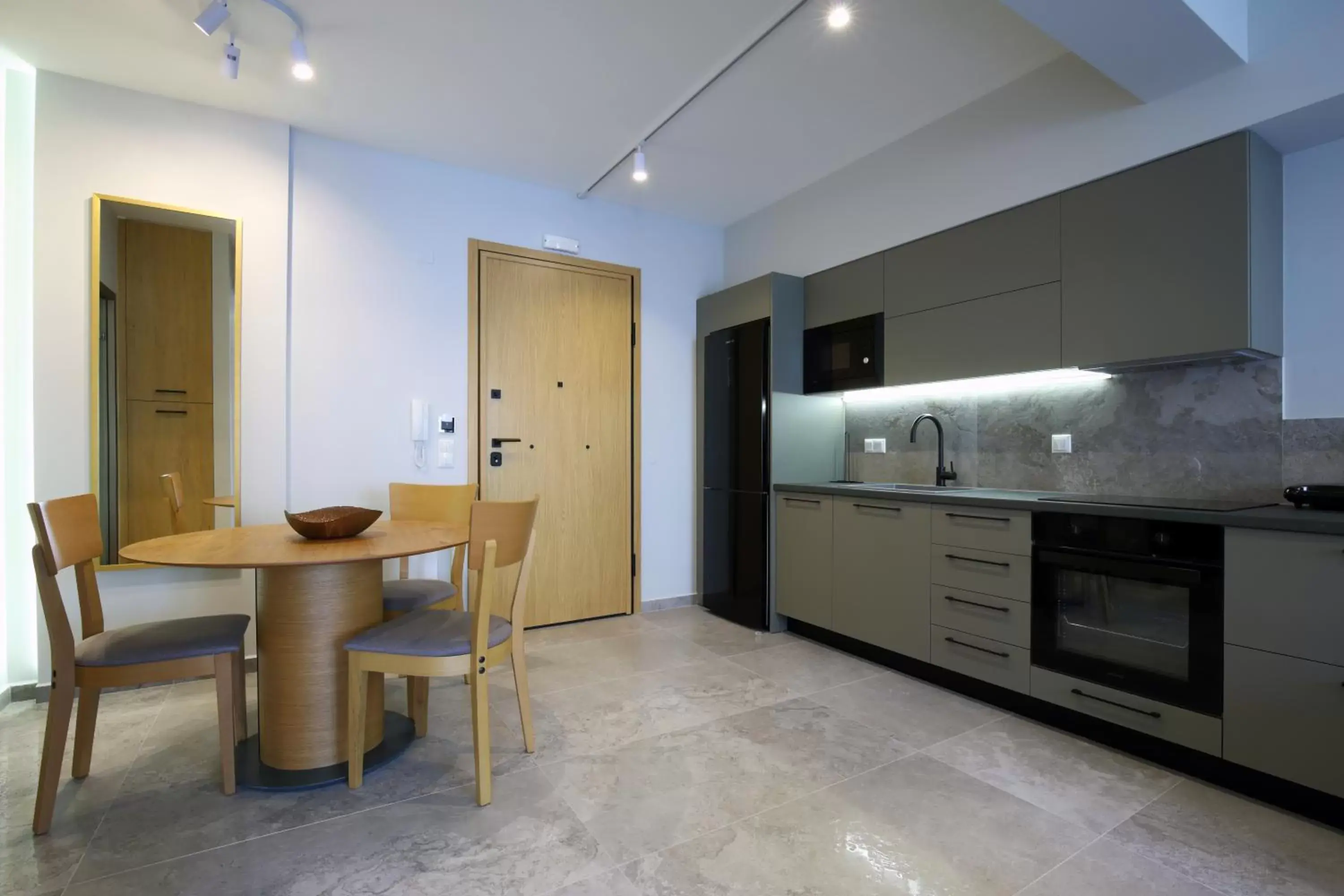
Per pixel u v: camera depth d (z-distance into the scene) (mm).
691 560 4391
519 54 2533
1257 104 2090
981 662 2586
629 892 1487
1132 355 2293
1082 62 2549
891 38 2451
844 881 1525
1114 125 2453
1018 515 2455
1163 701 2029
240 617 2135
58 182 2668
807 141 3307
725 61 2596
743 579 3852
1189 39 2004
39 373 2641
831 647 3404
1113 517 2158
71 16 2283
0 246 2627
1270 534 1803
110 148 2746
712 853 1634
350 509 2330
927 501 2799
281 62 2584
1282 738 1775
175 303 2865
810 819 1787
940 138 3080
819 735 2326
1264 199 2131
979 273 2816
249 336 2990
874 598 3047
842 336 3508
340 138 3234
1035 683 2398
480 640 1877
